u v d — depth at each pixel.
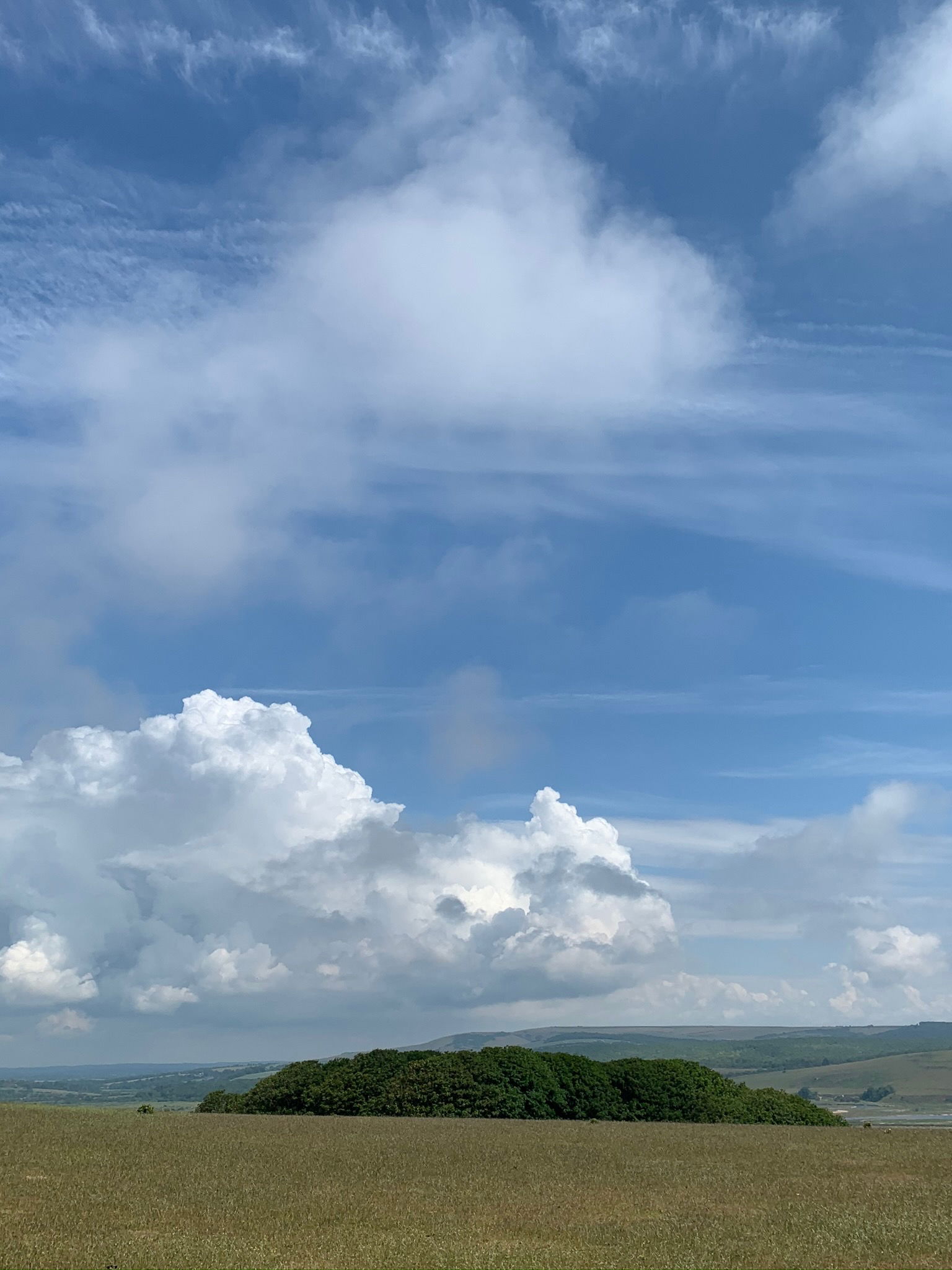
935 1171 47.16
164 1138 55.19
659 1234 30.78
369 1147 53.09
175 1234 29.33
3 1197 34.25
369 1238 29.31
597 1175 43.69
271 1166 44.09
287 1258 26.70
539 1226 31.86
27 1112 72.62
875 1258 27.84
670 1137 63.84
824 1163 50.34
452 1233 30.44
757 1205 36.62
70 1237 28.39
